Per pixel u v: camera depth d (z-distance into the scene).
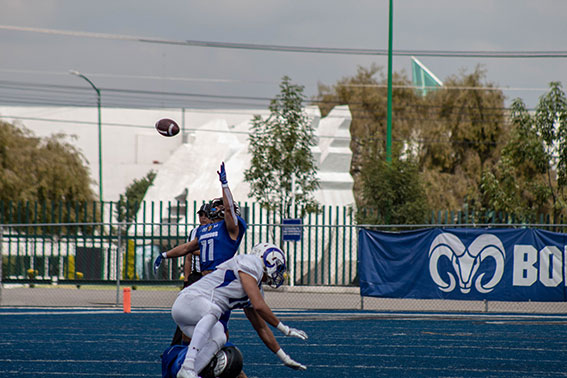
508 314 55.28
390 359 34.16
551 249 53.06
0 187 108.00
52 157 116.31
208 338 22.61
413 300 63.66
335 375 29.97
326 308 58.38
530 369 31.61
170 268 69.31
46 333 42.50
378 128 141.75
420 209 78.25
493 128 130.62
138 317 51.19
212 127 118.06
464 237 53.31
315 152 98.31
